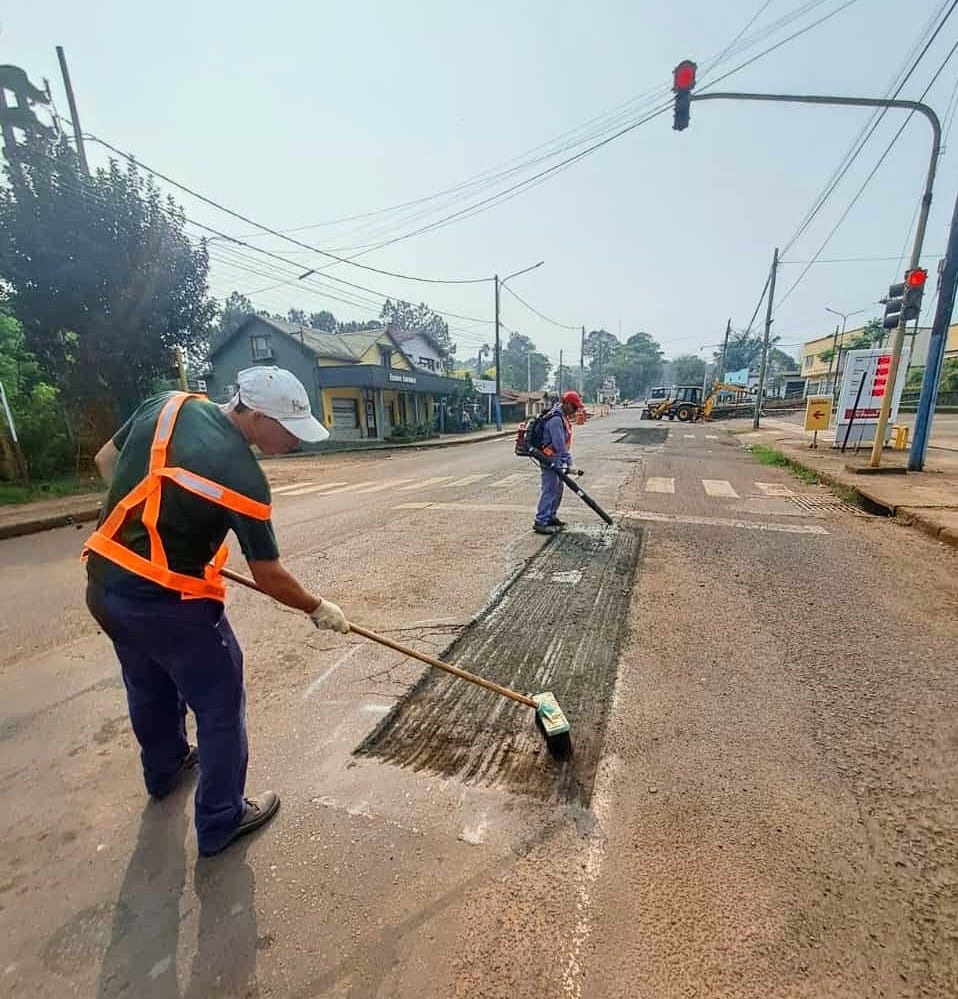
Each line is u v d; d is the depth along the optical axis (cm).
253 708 250
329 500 828
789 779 194
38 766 217
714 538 520
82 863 168
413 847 169
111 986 130
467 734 228
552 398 562
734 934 138
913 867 157
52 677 290
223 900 153
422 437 2544
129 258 1034
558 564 445
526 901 148
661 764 204
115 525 154
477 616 346
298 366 2305
